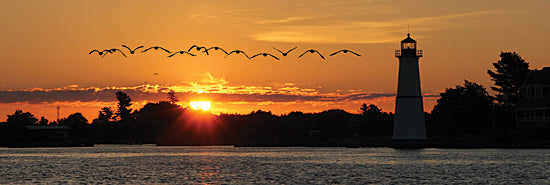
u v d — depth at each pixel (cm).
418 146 17012
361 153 16325
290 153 17100
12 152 18850
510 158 13962
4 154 17662
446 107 18900
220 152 18262
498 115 18762
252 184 9925
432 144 17212
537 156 14388
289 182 10100
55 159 15325
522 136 17525
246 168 12394
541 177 10562
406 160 13838
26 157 16138
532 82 18075
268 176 10912
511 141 17388
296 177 10719
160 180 10456
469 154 15188
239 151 18750
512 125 18688
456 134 18650
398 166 12469
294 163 13425
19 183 10162
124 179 10594
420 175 10912
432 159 13975
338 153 16600
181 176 11031
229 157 15712
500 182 10019
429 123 19738
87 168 12594
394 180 10275
